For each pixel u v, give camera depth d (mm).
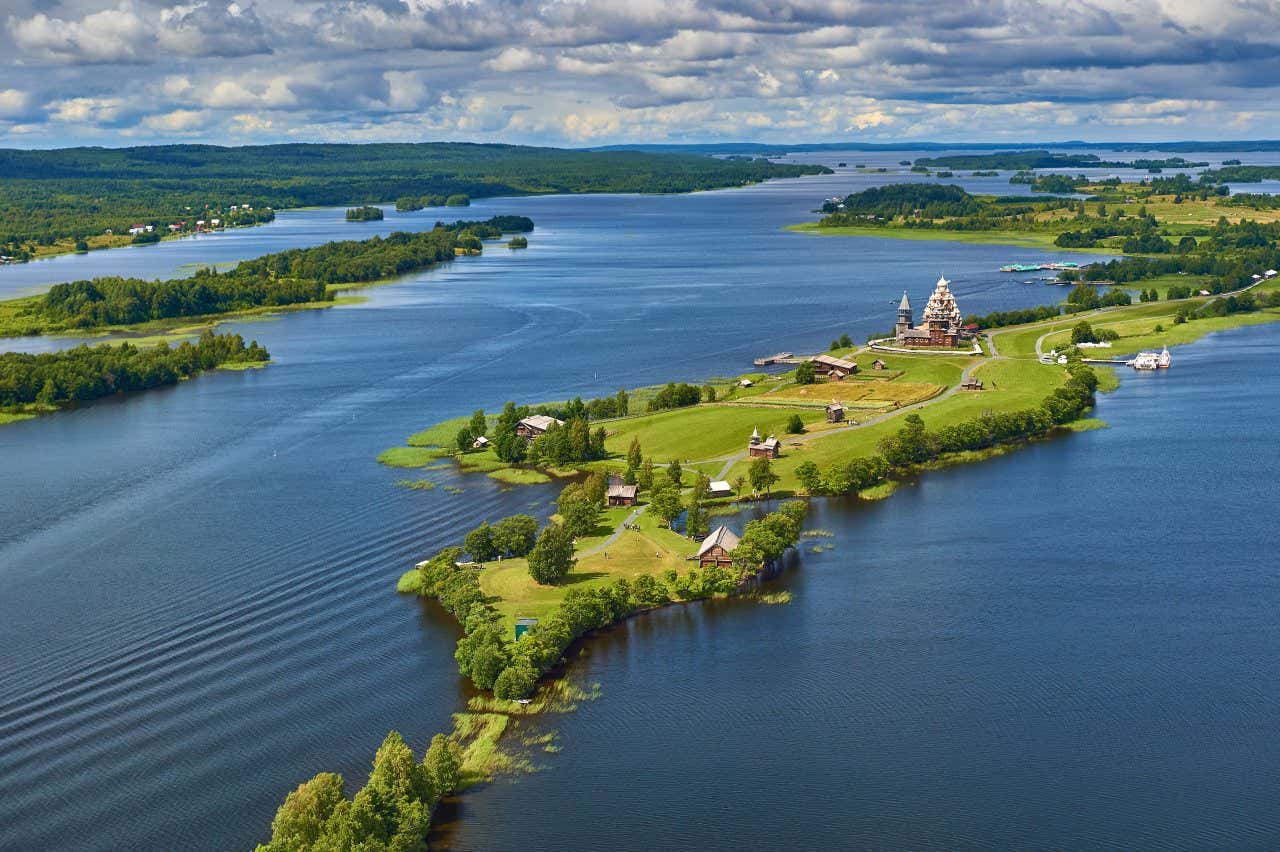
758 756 168750
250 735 174875
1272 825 151750
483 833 152125
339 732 175500
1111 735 172000
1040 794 158875
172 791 161500
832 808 156750
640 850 149000
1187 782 160875
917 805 157125
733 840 150625
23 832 153625
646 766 166625
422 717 179750
